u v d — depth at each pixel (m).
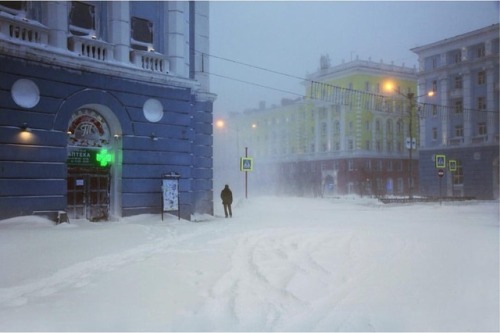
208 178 24.03
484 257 10.81
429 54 57.53
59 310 6.51
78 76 17.39
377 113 67.81
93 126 18.70
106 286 7.87
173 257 10.59
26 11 16.58
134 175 19.25
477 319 6.15
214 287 7.79
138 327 5.78
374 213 28.08
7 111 15.41
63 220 16.20
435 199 40.66
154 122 20.00
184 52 21.86
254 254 11.10
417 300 7.07
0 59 15.24
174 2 21.27
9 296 7.35
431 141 57.09
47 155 16.38
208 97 24.05
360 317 6.22
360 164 66.31
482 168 51.72
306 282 8.18
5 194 15.33
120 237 13.51
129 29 19.50
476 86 53.06
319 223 20.45
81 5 18.48
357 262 10.10
